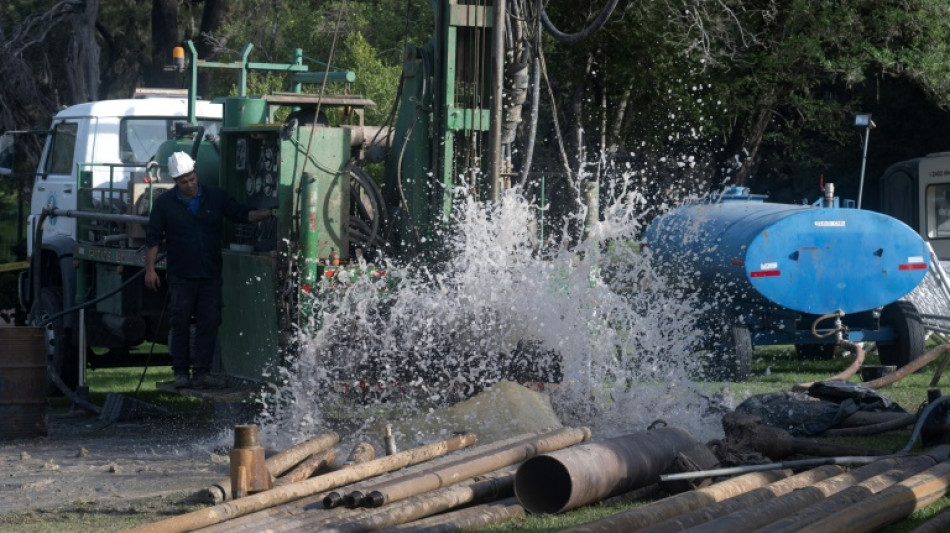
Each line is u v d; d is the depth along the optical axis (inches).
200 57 2773.1
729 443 681.6
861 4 2208.4
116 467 742.5
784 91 2292.1
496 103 843.4
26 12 3437.5
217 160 1031.6
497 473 617.0
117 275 1067.3
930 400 750.5
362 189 881.5
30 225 1278.3
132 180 1041.5
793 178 3070.9
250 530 517.0
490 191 847.7
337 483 601.0
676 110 2146.9
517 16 863.7
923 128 2977.4
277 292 823.7
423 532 525.0
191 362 941.2
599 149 2007.9
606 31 2046.0
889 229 1203.9
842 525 497.7
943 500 608.1
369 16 2783.0
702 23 2044.8
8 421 911.0
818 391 850.8
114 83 3850.9
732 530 491.2
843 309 1195.9
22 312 1378.0
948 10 2194.9
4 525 581.0
